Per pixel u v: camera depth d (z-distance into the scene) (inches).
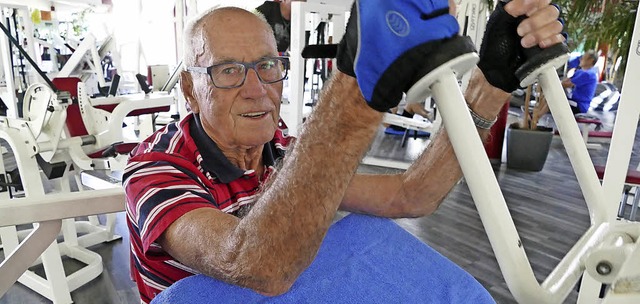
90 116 91.0
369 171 155.5
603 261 17.1
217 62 36.3
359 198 36.6
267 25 39.3
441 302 26.0
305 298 23.6
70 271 88.4
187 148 36.6
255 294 22.6
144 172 33.3
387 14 15.1
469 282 28.1
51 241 37.6
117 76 117.1
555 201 129.3
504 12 24.5
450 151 35.0
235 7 38.4
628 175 90.4
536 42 23.5
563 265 21.0
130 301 79.8
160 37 275.1
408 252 29.4
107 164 84.9
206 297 22.3
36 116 77.1
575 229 110.0
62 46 194.7
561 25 23.5
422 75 15.2
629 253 16.1
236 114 37.5
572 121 23.6
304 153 19.4
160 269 35.3
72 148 84.9
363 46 15.5
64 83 97.8
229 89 36.7
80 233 106.0
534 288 16.9
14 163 151.9
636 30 44.6
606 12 111.5
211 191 35.7
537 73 23.7
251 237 21.4
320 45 18.2
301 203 19.6
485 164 15.7
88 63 142.3
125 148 88.0
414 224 110.1
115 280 86.3
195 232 26.4
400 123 157.2
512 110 261.7
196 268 26.4
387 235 30.6
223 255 23.1
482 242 101.4
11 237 79.0
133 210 32.8
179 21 127.9
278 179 21.3
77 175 97.1
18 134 74.7
